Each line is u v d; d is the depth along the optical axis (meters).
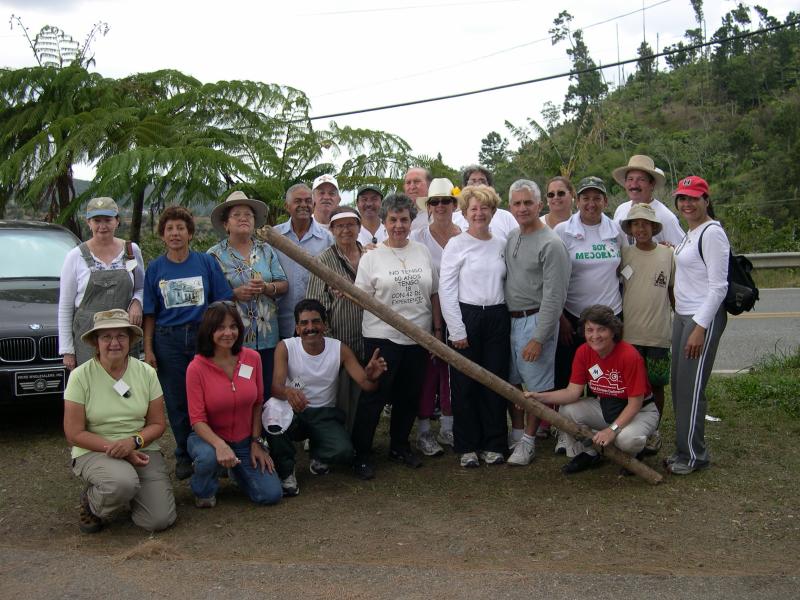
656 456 5.51
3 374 5.83
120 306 5.46
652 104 79.62
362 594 3.43
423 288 5.33
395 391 5.45
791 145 53.22
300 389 5.14
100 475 4.22
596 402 5.30
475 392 5.51
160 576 3.65
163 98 15.53
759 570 3.68
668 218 5.80
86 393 4.41
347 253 5.57
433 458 5.67
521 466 5.42
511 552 3.96
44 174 12.68
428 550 4.01
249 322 5.30
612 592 3.40
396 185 13.87
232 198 5.27
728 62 79.19
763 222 22.62
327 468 5.35
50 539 4.26
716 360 8.98
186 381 4.77
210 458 4.57
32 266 7.12
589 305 5.48
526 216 5.18
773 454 5.45
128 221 16.44
